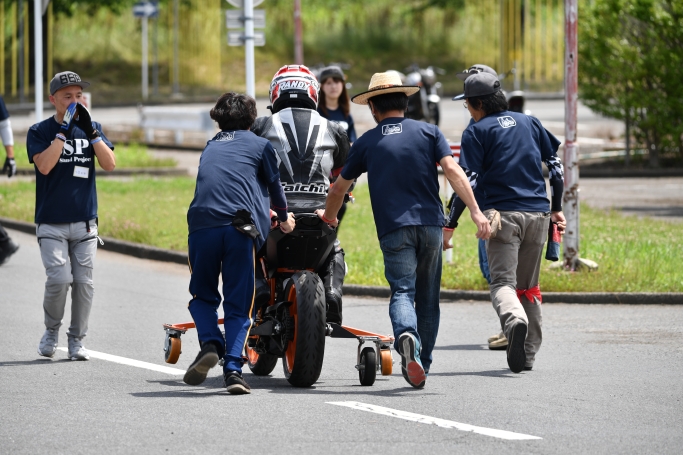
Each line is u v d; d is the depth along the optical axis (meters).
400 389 21.36
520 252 23.38
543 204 23.12
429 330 21.80
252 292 20.64
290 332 21.30
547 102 123.94
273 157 20.95
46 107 120.44
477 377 22.75
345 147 22.34
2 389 21.00
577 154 35.75
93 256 24.42
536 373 23.19
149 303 32.78
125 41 147.50
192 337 27.64
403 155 20.91
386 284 35.06
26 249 42.91
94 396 20.36
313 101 22.33
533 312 23.59
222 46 147.75
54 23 145.50
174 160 73.88
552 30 140.38
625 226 46.47
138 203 53.59
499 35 136.25
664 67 69.94
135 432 17.47
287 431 17.55
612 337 27.61
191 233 20.62
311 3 158.12
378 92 21.30
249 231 20.22
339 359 25.19
